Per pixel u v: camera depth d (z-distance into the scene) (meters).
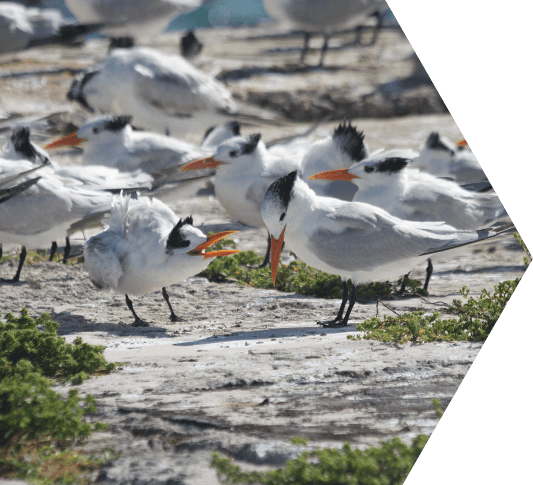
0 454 6.53
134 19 26.23
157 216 11.25
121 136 17.91
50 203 13.77
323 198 11.12
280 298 13.03
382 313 11.67
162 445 6.58
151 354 9.42
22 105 26.66
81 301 12.84
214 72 31.62
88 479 6.12
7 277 14.12
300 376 8.13
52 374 8.59
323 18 30.09
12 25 23.97
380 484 5.70
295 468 5.79
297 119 28.83
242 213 16.38
